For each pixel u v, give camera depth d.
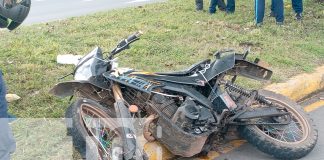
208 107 4.85
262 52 7.91
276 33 9.05
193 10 10.84
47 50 7.58
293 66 7.41
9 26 3.89
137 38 4.90
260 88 6.52
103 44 8.06
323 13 10.76
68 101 5.76
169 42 8.23
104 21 9.72
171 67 7.09
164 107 4.70
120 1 13.68
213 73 4.97
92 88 4.68
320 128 5.93
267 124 5.05
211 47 8.02
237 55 5.17
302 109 5.41
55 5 13.38
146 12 10.64
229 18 10.06
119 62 7.12
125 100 4.71
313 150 5.37
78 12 12.18
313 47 8.26
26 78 6.45
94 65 4.60
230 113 4.92
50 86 6.20
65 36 8.54
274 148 4.98
